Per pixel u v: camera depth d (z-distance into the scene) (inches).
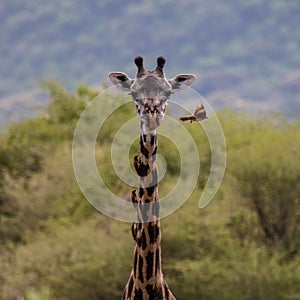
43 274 2047.2
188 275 1984.5
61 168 2273.6
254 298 1994.3
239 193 2111.2
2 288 2059.5
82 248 2031.3
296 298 1971.0
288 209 2113.7
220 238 2027.6
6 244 2246.6
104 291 2049.7
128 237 2038.6
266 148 2117.4
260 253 2034.9
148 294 960.9
